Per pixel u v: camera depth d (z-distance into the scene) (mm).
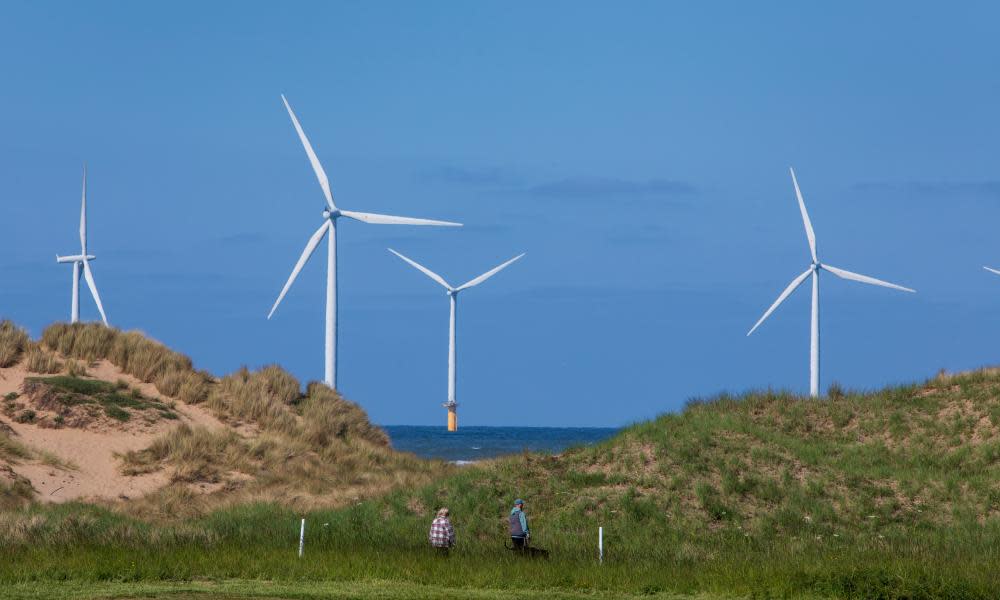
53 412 160875
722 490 127562
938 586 77375
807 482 129500
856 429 149625
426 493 130125
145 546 91875
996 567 87375
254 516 123312
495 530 117812
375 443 196250
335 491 153000
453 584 81438
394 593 74812
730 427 147000
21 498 130250
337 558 89812
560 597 75875
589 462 137250
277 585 78000
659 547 108375
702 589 81125
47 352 183000
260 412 182125
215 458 158500
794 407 156250
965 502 124875
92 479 145500
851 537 114312
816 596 78000
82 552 86188
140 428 163375
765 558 97188
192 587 75000
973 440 141625
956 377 161750
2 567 78562
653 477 130625
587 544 110562
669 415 153625
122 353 187500
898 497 126938
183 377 185875
